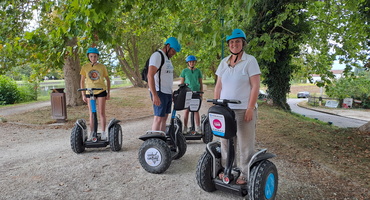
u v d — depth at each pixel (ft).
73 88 36.50
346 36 28.27
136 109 36.65
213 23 14.35
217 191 10.44
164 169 12.10
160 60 12.37
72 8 12.41
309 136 20.20
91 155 15.24
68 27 13.35
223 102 8.66
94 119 15.66
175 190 10.56
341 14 27.73
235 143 10.02
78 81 36.99
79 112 32.42
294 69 43.93
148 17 20.62
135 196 10.08
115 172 12.52
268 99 46.44
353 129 24.00
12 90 57.72
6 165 13.70
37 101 58.75
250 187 8.69
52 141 19.33
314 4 28.40
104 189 10.71
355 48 27.32
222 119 8.63
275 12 33.81
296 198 9.83
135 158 14.60
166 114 13.58
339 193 10.23
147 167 12.28
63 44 15.51
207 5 21.17
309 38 30.58
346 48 26.78
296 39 34.17
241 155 9.62
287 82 44.80
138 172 12.51
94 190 10.61
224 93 9.62
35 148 17.28
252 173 8.76
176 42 12.97
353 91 96.32
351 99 94.43
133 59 91.91
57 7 15.46
